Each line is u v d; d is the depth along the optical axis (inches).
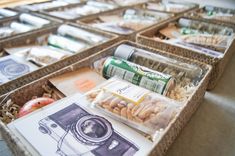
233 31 29.1
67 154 11.0
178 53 22.6
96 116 13.3
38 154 10.9
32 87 15.2
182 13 35.9
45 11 32.0
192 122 17.4
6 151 14.3
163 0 45.8
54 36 24.7
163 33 28.6
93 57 19.3
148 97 14.5
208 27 30.5
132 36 26.4
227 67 27.0
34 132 12.0
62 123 12.7
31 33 24.2
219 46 24.3
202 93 18.3
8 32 24.9
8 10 31.8
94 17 31.8
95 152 11.2
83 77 17.8
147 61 19.7
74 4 36.4
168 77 16.4
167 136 12.0
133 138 12.2
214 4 45.6
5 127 11.9
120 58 19.9
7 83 15.7
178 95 16.3
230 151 15.1
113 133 12.4
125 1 42.1
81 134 12.1
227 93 22.0
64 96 15.8
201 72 18.4
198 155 14.5
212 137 16.1
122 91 14.9
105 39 24.3
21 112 13.8
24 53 21.5
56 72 16.9
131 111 13.4
